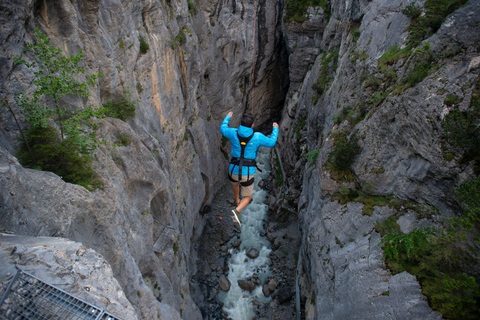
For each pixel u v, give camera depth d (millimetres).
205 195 25641
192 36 21781
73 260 4715
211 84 27734
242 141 5707
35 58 7668
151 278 12492
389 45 14328
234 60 29250
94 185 8320
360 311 10070
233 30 27766
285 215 24531
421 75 11328
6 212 5098
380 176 12500
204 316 18547
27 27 7609
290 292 19609
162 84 17062
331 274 12547
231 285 20469
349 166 14078
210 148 27281
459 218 9156
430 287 8711
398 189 11664
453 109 9758
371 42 15930
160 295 12664
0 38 6598
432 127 10258
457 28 10930
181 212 18859
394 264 9984
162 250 14094
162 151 15336
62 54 9023
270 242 23578
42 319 3969
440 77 10562
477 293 8055
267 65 33594
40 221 5836
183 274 16797
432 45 11562
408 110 11258
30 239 4996
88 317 4059
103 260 4934
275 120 38781
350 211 13094
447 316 8141
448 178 9820
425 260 9336
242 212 26469
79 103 9023
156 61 16125
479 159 9125
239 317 18562
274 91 36875
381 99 13312
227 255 22625
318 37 28422
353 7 19625
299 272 19000
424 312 8500
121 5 12438
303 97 28734
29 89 7238
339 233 13164
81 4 10344
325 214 14305
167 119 17844
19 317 3971
